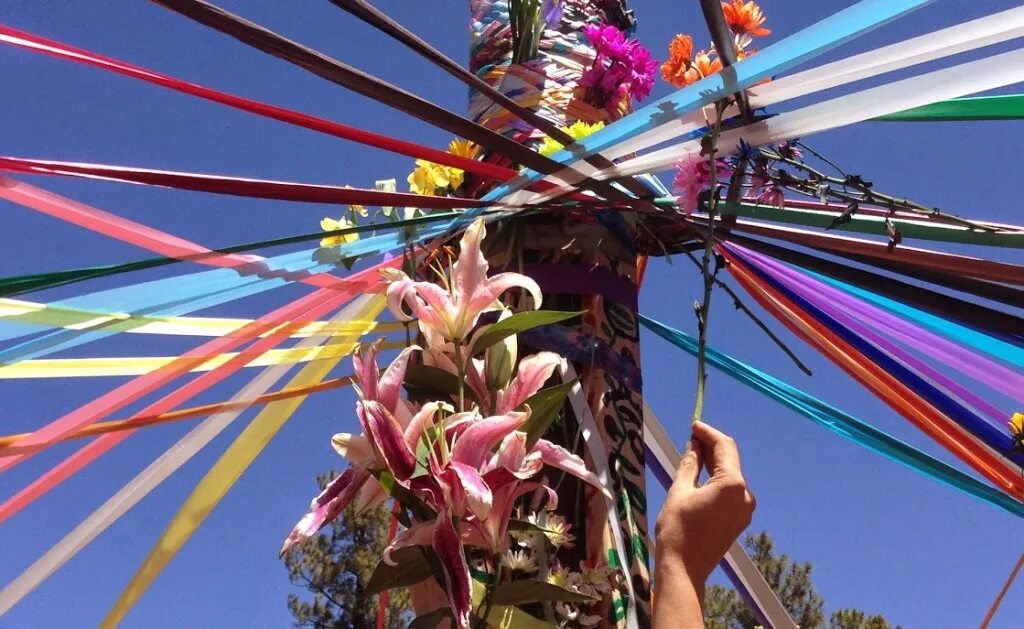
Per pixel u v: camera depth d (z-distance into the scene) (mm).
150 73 1786
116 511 2123
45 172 1670
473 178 2531
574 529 2131
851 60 1974
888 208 2184
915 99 1952
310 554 9094
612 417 2303
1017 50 1831
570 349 2289
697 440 1731
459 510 1487
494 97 2043
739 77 1983
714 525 1579
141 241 1904
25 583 2027
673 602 1507
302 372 2430
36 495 2008
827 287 2881
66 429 1903
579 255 2420
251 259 2064
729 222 2469
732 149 2135
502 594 1553
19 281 1710
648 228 2631
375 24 1859
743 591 3215
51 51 1700
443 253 2428
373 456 1600
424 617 1552
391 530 2574
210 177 1833
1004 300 2328
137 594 2107
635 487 2275
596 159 2193
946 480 2959
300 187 1936
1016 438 2670
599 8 2869
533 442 1667
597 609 2053
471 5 2914
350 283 2303
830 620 9484
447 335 1663
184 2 1663
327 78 1834
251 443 2316
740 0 2273
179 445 2188
